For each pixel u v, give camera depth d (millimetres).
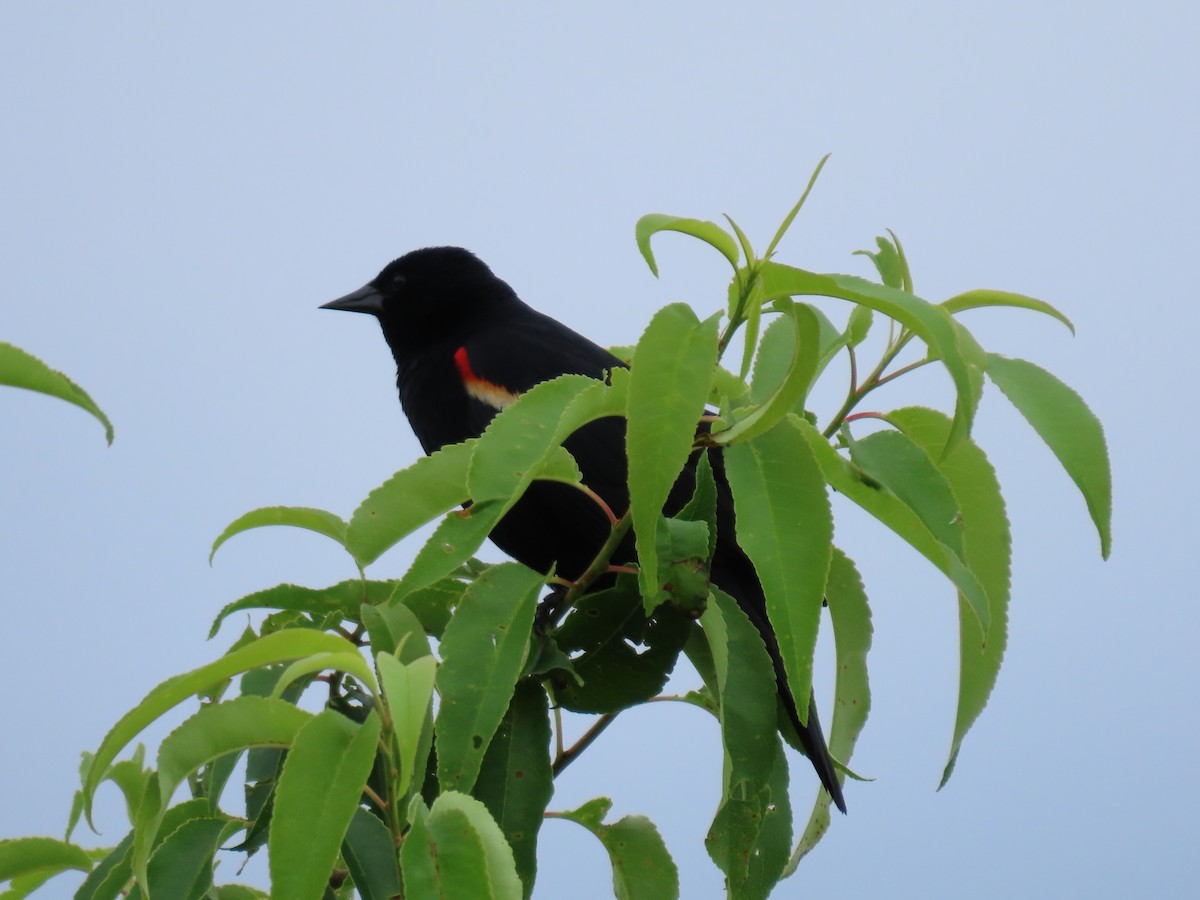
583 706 4855
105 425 3398
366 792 4230
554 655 4570
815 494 3809
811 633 3672
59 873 4641
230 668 3293
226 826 4234
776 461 3865
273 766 4527
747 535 3754
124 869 4199
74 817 4699
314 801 3209
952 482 4730
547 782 4461
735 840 4227
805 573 3719
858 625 5340
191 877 4156
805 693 3623
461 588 4918
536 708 4551
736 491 3811
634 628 4852
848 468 4359
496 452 3947
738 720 4301
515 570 4227
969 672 4707
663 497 3617
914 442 4449
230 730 3508
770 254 3678
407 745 3053
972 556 4711
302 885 3148
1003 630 4699
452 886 3078
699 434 4074
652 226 3598
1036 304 4383
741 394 4355
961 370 3576
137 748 4762
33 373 3328
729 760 4273
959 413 3713
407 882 3059
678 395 3613
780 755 4586
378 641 4543
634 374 3611
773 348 4324
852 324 4832
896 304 3619
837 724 5375
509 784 4441
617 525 4406
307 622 4902
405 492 4273
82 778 4719
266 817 4219
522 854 4359
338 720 3287
